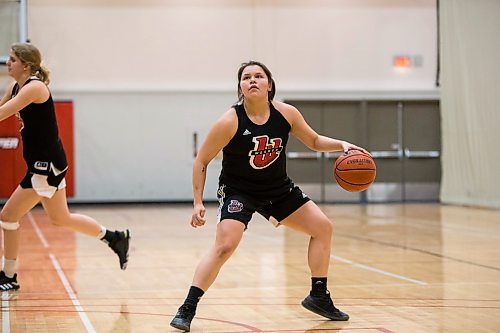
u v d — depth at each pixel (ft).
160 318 19.72
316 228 18.72
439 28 72.23
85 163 79.05
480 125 67.62
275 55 81.25
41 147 22.77
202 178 18.07
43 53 77.66
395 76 82.64
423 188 83.20
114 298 23.07
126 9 79.10
